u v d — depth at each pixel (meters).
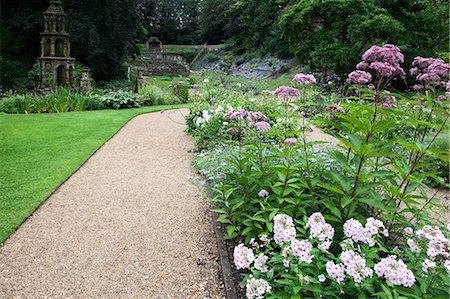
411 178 2.00
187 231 2.91
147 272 2.38
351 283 1.61
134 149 5.59
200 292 2.18
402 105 4.44
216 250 2.63
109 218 3.16
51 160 4.79
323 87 11.61
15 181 3.95
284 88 2.76
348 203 1.98
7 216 3.11
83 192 3.76
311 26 15.09
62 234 2.87
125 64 21.08
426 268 1.58
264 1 27.67
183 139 6.29
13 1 17.00
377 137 2.61
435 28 13.34
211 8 38.88
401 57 2.44
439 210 3.14
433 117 4.26
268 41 26.80
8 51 16.81
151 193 3.73
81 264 2.47
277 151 2.52
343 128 2.23
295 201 2.29
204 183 3.51
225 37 39.56
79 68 15.99
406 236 2.19
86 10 17.23
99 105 10.64
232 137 4.98
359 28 12.58
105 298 2.13
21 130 6.70
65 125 7.36
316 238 1.82
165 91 13.78
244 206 2.61
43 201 3.47
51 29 12.96
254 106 6.15
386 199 2.33
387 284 1.58
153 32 43.75
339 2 13.02
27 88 14.67
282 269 1.80
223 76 19.53
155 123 8.05
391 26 12.27
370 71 3.93
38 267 2.43
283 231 1.69
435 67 2.81
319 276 1.60
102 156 5.16
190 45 40.91
